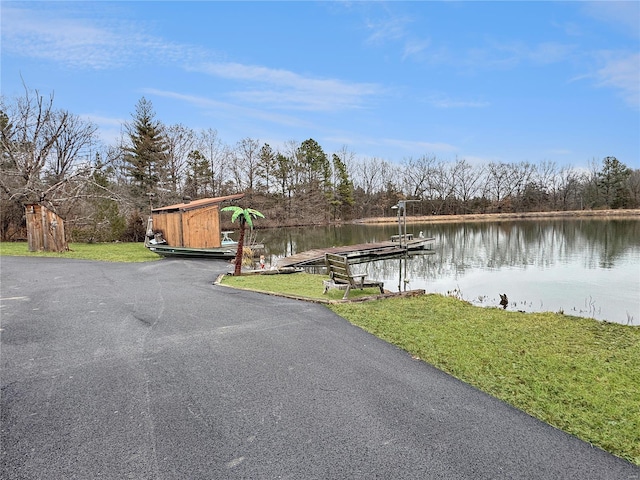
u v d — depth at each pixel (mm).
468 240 26672
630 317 7590
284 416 2848
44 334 4754
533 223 44688
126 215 22359
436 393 3260
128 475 2188
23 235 21562
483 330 5293
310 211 54656
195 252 13492
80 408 2957
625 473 2238
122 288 7812
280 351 4211
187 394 3193
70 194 20953
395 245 21000
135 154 32969
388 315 5914
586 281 11727
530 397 3221
